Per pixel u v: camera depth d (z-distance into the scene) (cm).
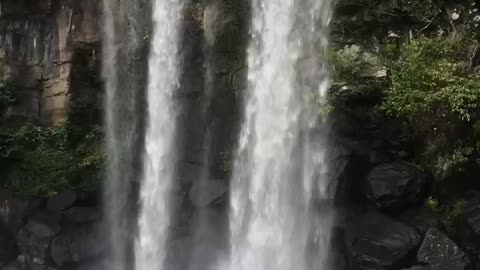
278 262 1368
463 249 1170
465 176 1255
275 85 1410
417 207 1242
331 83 1305
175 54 1591
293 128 1380
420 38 1254
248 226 1431
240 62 1491
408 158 1302
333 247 1284
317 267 1304
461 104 1106
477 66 1211
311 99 1348
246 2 1462
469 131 1200
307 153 1354
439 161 1235
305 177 1348
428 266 1141
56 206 1566
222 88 1534
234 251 1440
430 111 1184
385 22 1331
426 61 1177
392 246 1164
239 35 1485
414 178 1217
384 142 1314
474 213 1184
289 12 1399
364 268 1180
